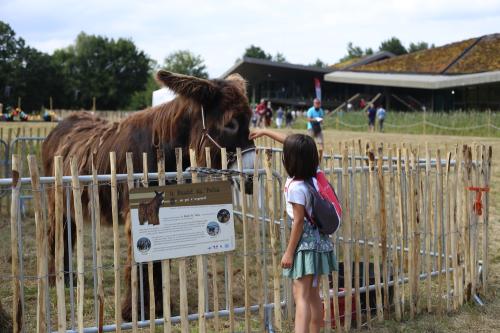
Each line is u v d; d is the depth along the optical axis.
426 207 5.39
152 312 4.11
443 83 37.31
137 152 5.01
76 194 3.80
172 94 4.97
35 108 77.50
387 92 45.16
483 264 5.71
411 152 5.20
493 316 5.27
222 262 7.04
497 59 39.69
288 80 59.03
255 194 4.37
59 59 87.69
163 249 4.04
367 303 4.92
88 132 5.87
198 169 4.14
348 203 4.73
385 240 4.98
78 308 3.88
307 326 3.90
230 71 54.41
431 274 5.56
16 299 3.69
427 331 4.90
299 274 3.88
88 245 7.63
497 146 20.52
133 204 3.92
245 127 4.93
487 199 5.68
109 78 86.06
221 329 4.93
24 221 8.91
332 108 54.81
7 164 9.16
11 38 75.12
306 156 3.85
